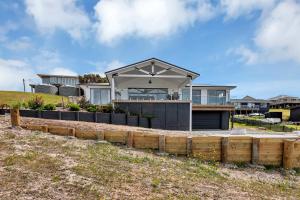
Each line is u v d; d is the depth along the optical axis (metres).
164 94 20.02
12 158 4.61
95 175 4.33
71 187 3.68
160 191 4.06
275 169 7.21
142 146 7.58
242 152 7.36
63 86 35.22
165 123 15.36
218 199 4.08
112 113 13.49
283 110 47.84
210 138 7.41
